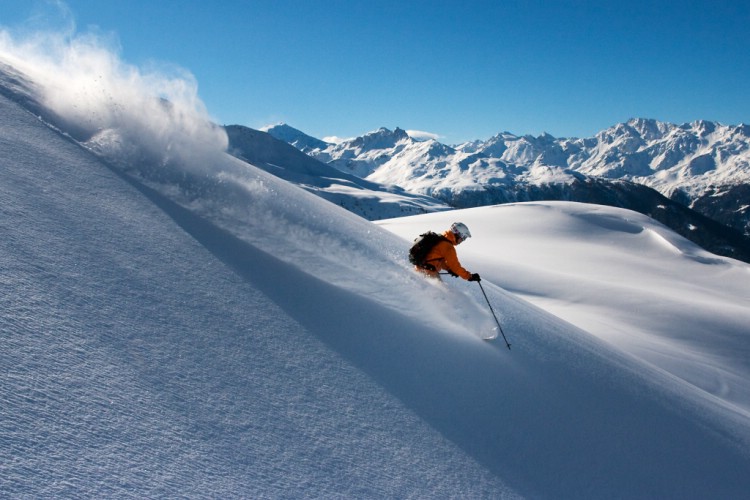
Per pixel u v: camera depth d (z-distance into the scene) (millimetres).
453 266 6672
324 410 3523
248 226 5984
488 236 48125
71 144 5711
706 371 16703
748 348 20406
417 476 3375
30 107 6043
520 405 5012
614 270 37500
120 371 2867
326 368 4023
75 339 2906
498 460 4078
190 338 3518
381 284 6211
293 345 4102
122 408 2607
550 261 38562
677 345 19375
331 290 5406
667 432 6023
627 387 6758
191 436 2688
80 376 2658
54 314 3008
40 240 3676
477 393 4840
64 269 3492
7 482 1896
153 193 5609
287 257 5711
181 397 2934
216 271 4621
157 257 4332
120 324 3266
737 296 35719
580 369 6590
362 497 2920
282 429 3129
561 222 53375
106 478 2158
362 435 3479
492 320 6887
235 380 3344
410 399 4230
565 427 5055
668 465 5324
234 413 3039
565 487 4199
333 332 4625
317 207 8602
